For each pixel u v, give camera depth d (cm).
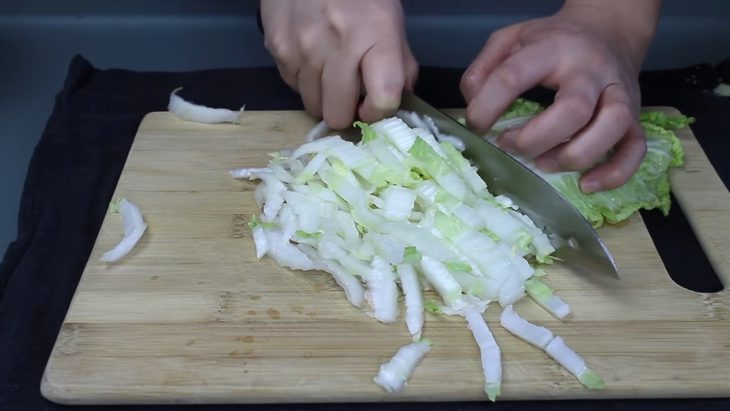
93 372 44
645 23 58
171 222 53
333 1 53
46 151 60
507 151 54
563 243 50
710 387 44
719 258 51
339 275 48
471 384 44
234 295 48
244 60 75
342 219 51
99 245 51
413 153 52
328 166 53
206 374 44
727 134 63
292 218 52
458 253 49
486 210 51
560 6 78
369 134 54
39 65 73
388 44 52
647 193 54
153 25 77
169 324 46
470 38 77
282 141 59
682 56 76
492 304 48
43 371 45
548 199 50
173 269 49
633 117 51
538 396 44
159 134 60
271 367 44
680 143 58
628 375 44
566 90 50
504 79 51
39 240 53
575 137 50
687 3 77
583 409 44
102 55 75
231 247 51
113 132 62
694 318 47
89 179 58
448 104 65
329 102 55
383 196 52
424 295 48
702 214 54
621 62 54
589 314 47
